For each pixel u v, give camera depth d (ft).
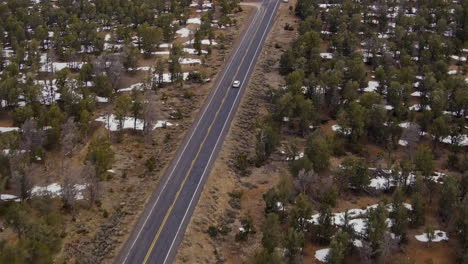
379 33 497.46
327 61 440.04
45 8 528.22
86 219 250.98
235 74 426.92
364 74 392.88
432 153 327.88
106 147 278.46
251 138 340.39
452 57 461.78
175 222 254.68
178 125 347.97
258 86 408.46
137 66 431.02
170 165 301.84
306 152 301.02
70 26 473.26
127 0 557.74
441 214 274.77
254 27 531.50
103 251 231.91
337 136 335.06
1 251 196.54
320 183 286.25
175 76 404.57
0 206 251.60
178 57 422.41
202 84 408.05
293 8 586.04
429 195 286.66
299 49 438.40
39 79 403.13
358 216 269.85
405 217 253.85
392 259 243.60
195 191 279.69
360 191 292.81
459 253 249.14
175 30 504.84
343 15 501.97
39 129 308.81
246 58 458.09
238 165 308.19
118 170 293.23
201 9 581.53
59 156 304.71
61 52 442.09
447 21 506.07
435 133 328.08
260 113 369.50
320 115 369.30
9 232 235.81
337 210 275.39
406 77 388.16
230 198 282.36
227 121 355.15
